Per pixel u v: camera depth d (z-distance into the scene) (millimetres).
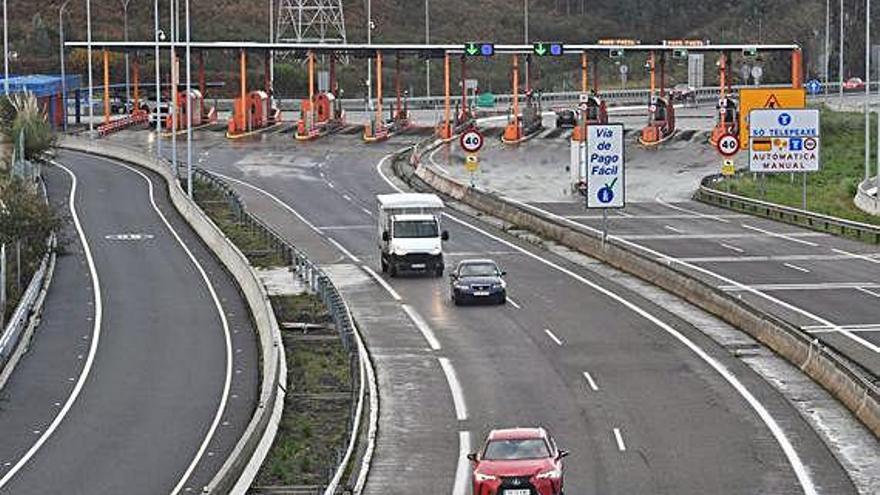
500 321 120375
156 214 190750
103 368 112438
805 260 149500
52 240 159875
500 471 69000
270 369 103938
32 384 107625
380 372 102500
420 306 128000
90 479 83062
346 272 148000
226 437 92312
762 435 84188
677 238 166625
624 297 130750
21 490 80812
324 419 89688
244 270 142125
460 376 101000
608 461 79250
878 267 144250
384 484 75812
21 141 198625
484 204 191375
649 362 104000
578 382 98500
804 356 101062
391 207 146875
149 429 94688
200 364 113250
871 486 73750
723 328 115938
